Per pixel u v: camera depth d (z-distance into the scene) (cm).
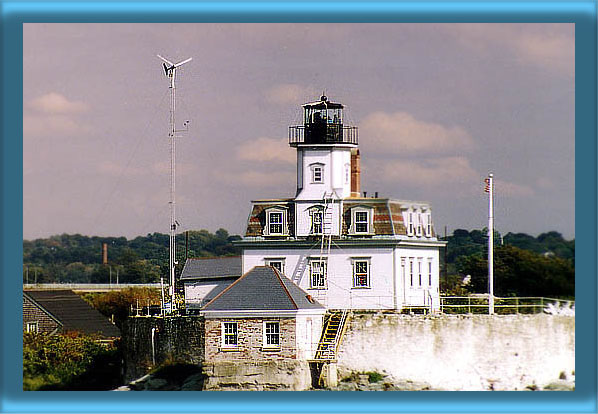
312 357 19950
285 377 19488
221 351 19800
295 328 19562
